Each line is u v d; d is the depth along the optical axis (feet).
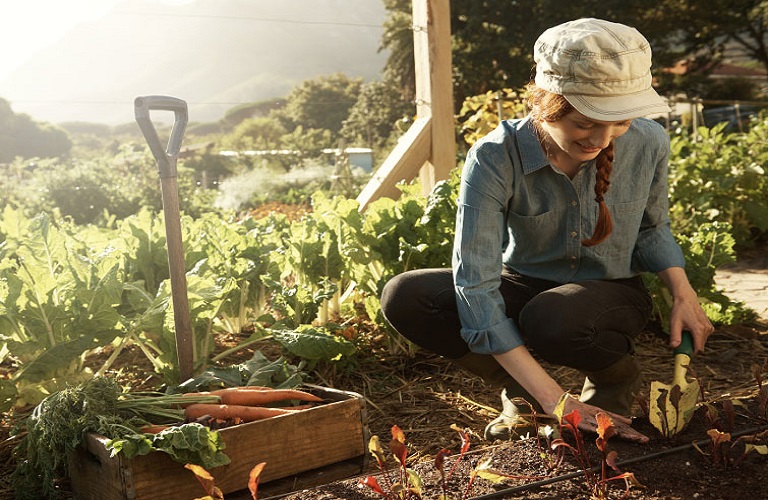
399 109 123.54
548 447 7.06
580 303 7.59
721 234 14.03
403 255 12.31
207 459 6.75
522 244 8.17
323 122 201.16
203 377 8.61
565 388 10.66
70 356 9.09
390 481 6.66
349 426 7.87
